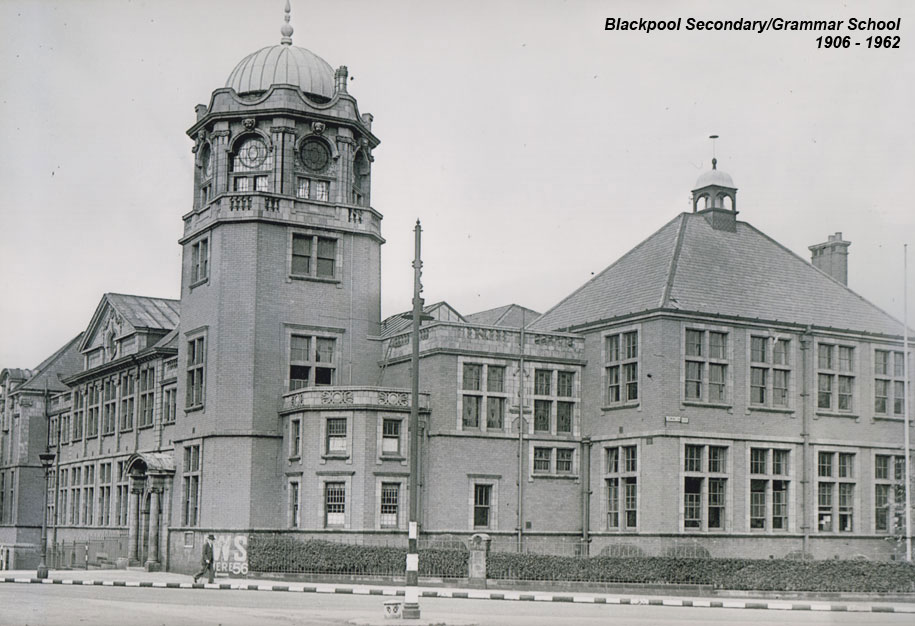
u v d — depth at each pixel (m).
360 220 50.31
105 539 58.41
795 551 46.31
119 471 61.34
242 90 50.66
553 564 37.72
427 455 45.66
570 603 32.91
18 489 77.94
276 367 47.53
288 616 26.62
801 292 49.59
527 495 46.66
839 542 47.44
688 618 27.56
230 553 45.72
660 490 43.94
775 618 28.12
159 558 50.62
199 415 48.50
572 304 51.66
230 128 49.38
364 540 43.84
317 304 48.88
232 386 47.03
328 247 49.69
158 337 61.09
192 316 49.88
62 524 71.12
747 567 35.03
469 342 46.53
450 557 39.50
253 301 47.31
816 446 47.66
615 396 47.16
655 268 48.00
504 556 38.41
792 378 47.53
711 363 45.81
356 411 44.69
